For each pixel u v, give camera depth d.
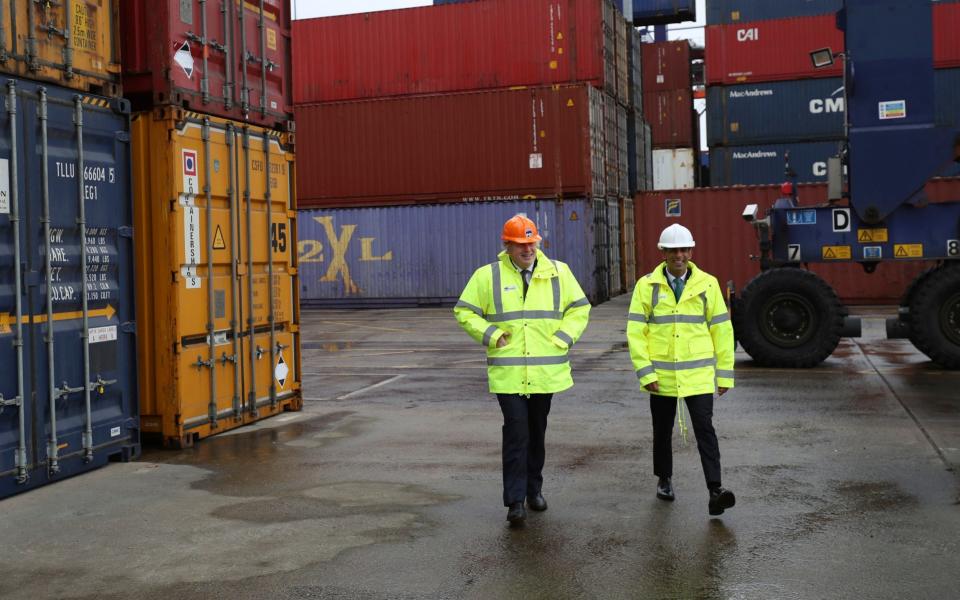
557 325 5.98
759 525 5.74
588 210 24.56
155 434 8.40
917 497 6.29
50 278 7.11
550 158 24.77
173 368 8.31
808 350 12.73
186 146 8.41
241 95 9.27
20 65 6.86
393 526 5.84
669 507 6.17
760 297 12.87
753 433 8.48
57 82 7.22
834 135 29.61
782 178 30.11
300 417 9.80
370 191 26.03
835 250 13.11
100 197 7.67
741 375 12.15
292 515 6.12
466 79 26.42
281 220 9.96
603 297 25.72
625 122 29.36
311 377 13.03
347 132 26.14
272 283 9.75
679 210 24.30
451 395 11.09
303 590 4.77
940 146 12.64
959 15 26.91
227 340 9.05
